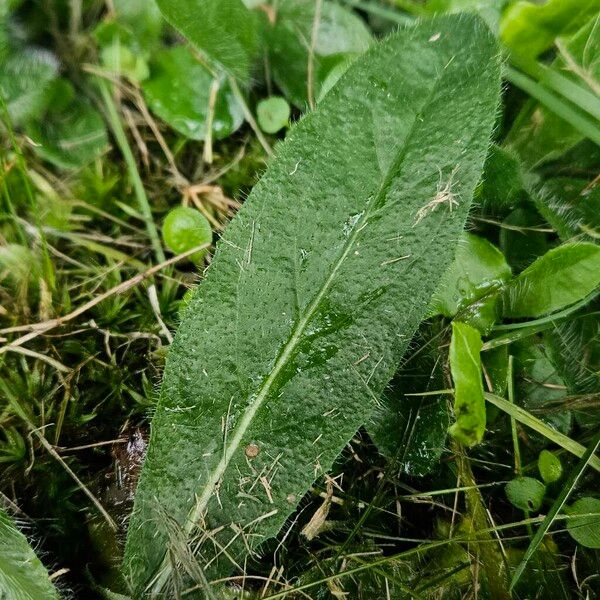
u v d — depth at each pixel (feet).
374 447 0.45
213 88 0.50
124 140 0.50
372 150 0.38
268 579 0.39
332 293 0.39
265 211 0.39
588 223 0.46
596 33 0.44
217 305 0.39
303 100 0.50
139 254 0.50
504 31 0.46
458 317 0.43
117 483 0.42
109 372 0.45
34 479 0.42
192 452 0.38
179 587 0.37
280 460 0.38
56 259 0.49
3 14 0.50
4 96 0.49
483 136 0.37
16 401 0.42
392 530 0.44
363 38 0.49
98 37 0.51
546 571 0.42
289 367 0.38
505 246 0.47
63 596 0.38
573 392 0.44
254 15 0.48
